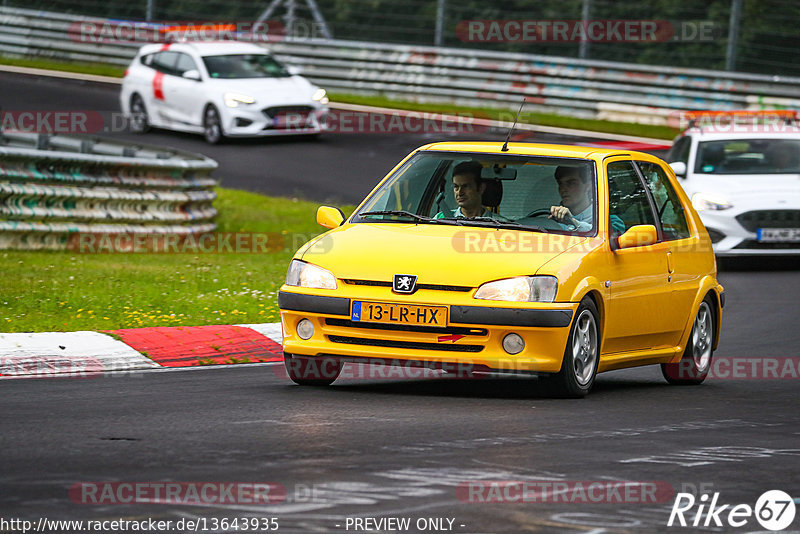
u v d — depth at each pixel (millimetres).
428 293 30609
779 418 29797
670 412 30234
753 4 128750
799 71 127312
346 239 32594
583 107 110250
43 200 60250
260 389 32156
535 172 33938
